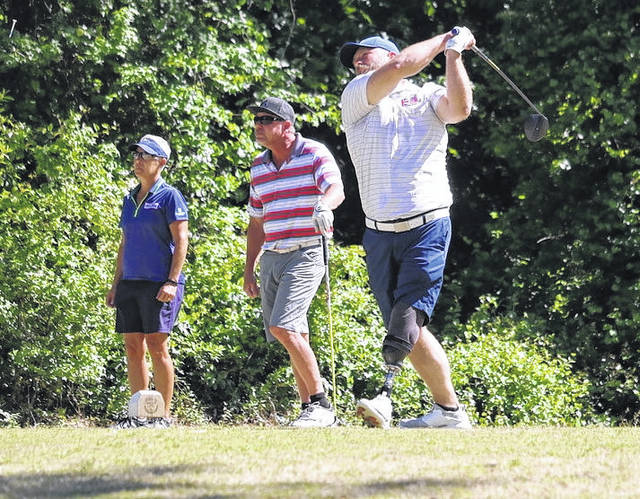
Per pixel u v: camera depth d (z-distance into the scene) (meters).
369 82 13.82
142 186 17.50
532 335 27.80
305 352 15.81
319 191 16.06
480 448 10.34
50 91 28.83
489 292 32.44
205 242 26.75
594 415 28.02
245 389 25.09
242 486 7.84
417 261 13.82
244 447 10.39
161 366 17.45
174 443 10.84
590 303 30.62
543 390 25.53
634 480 8.24
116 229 24.19
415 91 14.30
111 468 8.92
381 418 13.38
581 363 29.95
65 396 23.86
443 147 14.19
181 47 30.56
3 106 27.59
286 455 9.70
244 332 25.05
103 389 23.91
